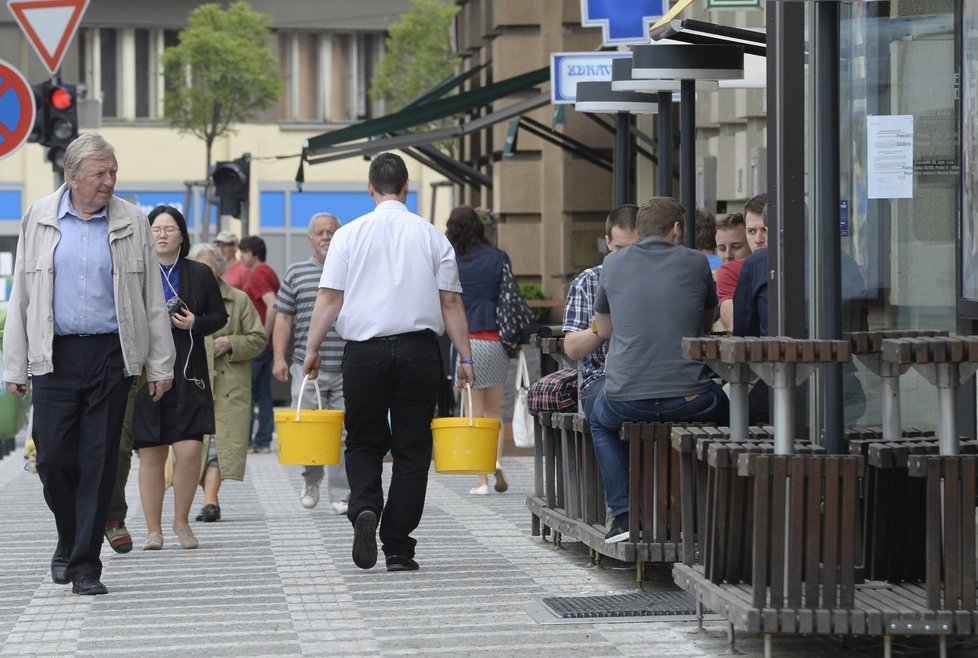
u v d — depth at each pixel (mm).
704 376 18891
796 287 17781
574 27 57031
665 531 19141
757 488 14555
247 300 27766
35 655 16125
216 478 28078
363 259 21266
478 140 65312
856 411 19922
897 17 19734
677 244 19484
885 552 15969
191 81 110562
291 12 126750
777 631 14445
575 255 56156
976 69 18688
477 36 67562
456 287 21656
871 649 15773
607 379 19062
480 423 21562
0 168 121812
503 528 26094
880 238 19828
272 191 126750
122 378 19672
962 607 14547
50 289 19422
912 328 19875
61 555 20438
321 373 29188
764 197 23016
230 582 20625
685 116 23656
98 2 123562
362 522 20766
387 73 105562
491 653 15766
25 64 122750
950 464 14508
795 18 17672
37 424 19734
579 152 52094
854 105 19781
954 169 19859
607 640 16375
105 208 19781
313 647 16219
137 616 18219
